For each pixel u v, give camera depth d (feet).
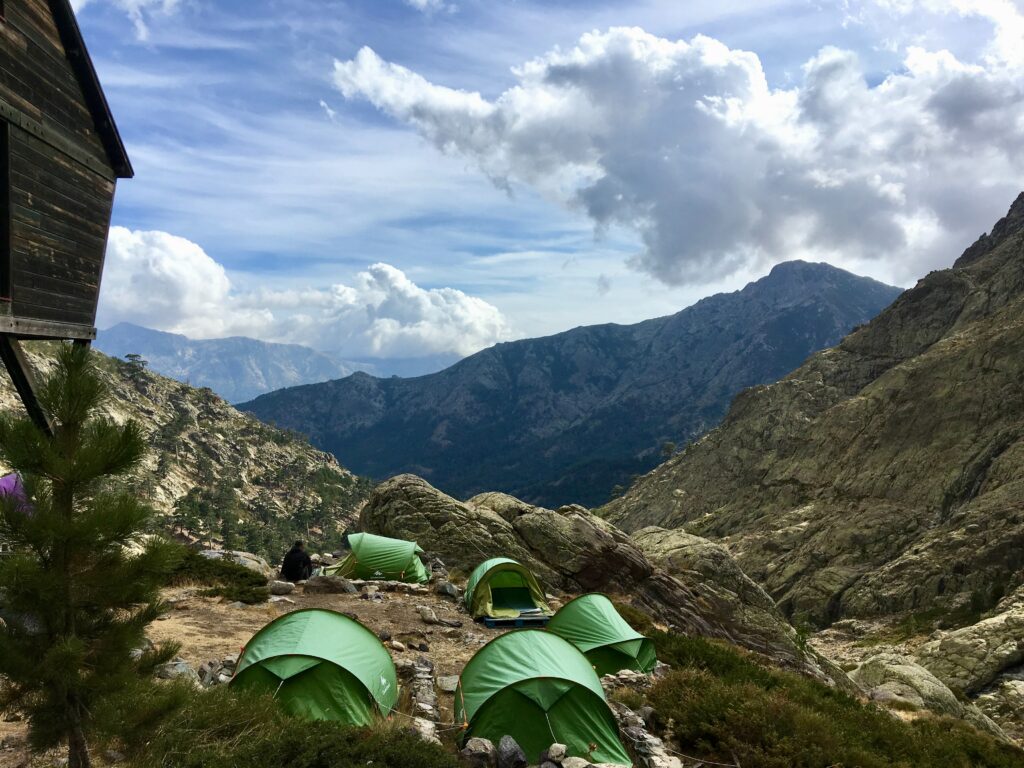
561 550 121.29
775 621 130.62
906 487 474.49
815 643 334.44
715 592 130.52
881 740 57.11
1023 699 195.31
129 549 29.58
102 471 28.43
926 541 397.19
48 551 27.55
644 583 123.03
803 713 50.44
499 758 39.24
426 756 32.83
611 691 54.95
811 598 403.13
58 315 51.03
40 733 26.68
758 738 46.62
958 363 539.29
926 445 496.64
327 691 40.98
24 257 46.47
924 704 113.50
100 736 28.07
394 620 72.38
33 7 47.75
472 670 47.14
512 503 134.82
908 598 356.59
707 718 48.85
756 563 470.80
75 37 51.65
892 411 552.41
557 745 40.57
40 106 48.47
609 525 132.36
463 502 137.90
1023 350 495.82
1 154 44.57
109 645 28.22
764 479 612.29
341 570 99.35
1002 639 232.73
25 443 27.32
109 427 29.58
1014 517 370.53
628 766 40.73
